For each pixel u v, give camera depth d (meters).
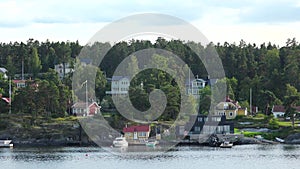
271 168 180.75
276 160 195.88
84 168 179.75
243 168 180.38
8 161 195.62
